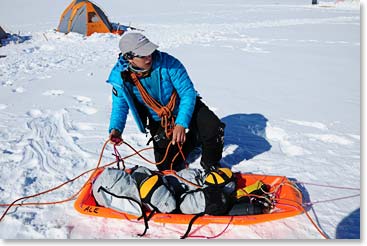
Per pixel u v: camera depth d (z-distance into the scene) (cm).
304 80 656
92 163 354
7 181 318
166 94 311
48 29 1536
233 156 367
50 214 272
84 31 1364
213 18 1894
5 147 386
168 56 305
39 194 297
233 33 1307
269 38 1174
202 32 1344
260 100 542
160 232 250
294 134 418
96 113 494
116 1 3077
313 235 246
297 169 339
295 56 873
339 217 265
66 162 355
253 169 341
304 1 3173
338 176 325
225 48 1005
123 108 316
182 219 245
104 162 356
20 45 1152
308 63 795
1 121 462
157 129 338
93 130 435
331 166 343
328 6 2480
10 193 300
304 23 1574
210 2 3092
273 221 259
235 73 714
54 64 842
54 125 452
